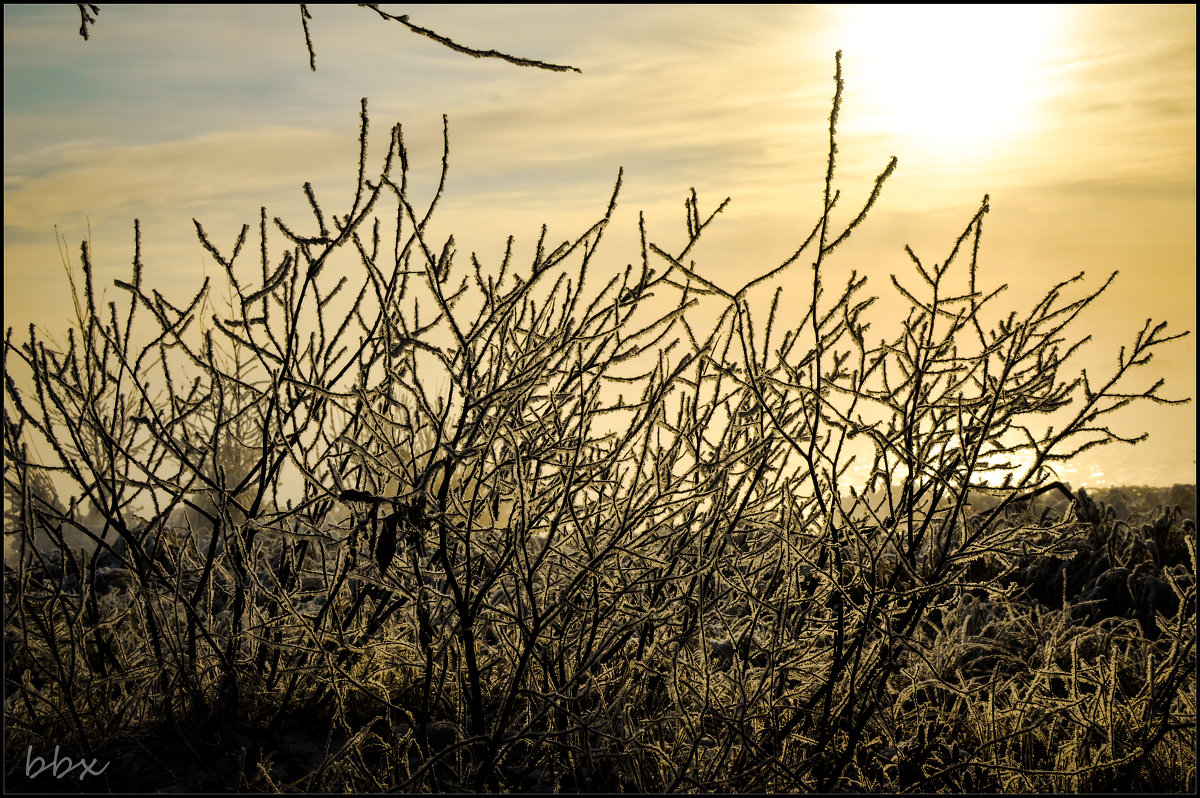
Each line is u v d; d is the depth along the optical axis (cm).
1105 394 266
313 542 318
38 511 281
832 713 288
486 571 273
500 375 263
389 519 234
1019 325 268
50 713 282
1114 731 301
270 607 310
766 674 274
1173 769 294
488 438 253
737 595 295
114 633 304
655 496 264
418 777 246
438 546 254
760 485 288
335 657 283
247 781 263
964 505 284
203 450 293
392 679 318
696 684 278
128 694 290
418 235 251
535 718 249
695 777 266
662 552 290
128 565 281
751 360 257
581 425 271
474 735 261
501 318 254
